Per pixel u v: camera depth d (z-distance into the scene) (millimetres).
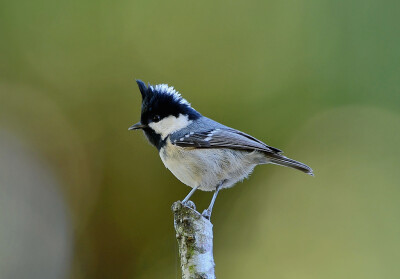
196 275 5359
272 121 12062
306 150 11961
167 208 11414
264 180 11570
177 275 11062
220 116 12070
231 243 11266
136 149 11766
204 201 11328
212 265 5484
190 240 5465
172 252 11242
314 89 12062
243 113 12109
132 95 12078
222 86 12180
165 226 11383
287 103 12102
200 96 12141
